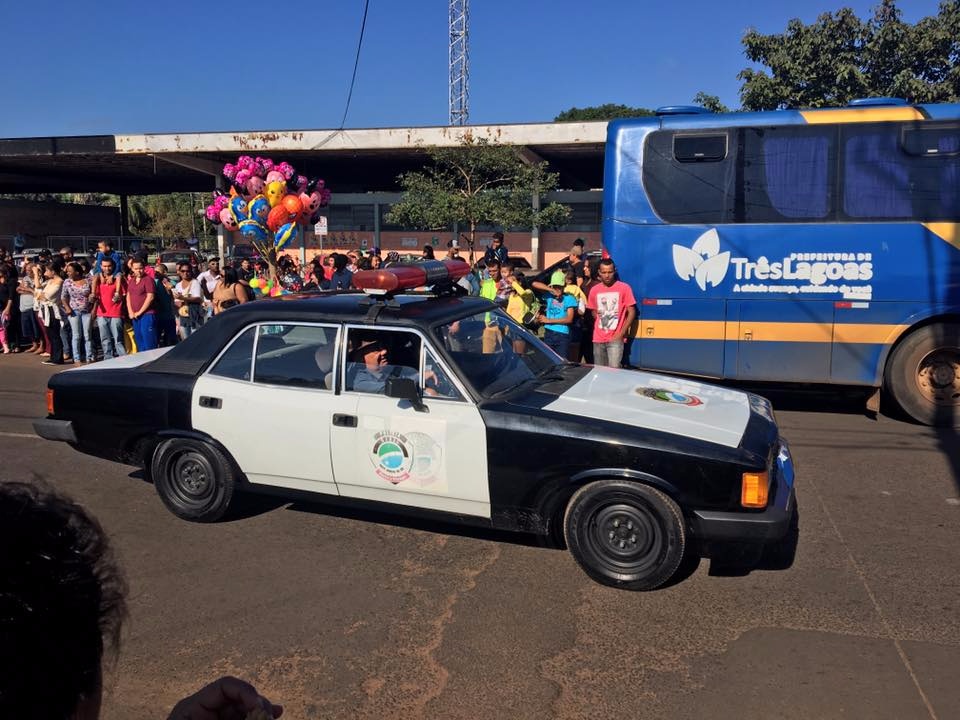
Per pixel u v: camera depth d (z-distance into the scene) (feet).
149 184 142.61
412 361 15.16
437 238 119.44
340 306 16.17
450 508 14.98
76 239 134.51
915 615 12.80
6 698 2.89
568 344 30.50
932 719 10.04
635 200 26.63
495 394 14.96
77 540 3.23
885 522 16.96
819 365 25.59
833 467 21.02
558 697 10.67
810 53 58.80
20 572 2.96
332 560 15.24
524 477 14.14
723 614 12.94
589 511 13.85
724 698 10.59
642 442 13.41
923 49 55.83
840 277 25.03
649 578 13.60
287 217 52.80
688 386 16.94
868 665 11.33
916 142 24.14
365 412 15.21
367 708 10.46
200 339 17.21
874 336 24.99
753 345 26.03
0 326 43.24
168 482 17.34
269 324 16.39
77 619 3.10
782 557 15.16
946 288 24.27
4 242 137.39
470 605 13.34
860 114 24.52
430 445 14.73
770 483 13.56
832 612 12.94
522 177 88.58
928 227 24.25
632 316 26.53
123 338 37.45
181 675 11.26
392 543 16.08
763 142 25.32
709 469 13.07
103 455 17.81
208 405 16.52
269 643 12.12
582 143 88.22
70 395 17.78
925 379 25.25
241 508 18.17
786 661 11.46
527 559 15.23
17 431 25.63
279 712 4.55
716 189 25.86
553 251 111.86
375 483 15.38
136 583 14.25
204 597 13.69
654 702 10.53
